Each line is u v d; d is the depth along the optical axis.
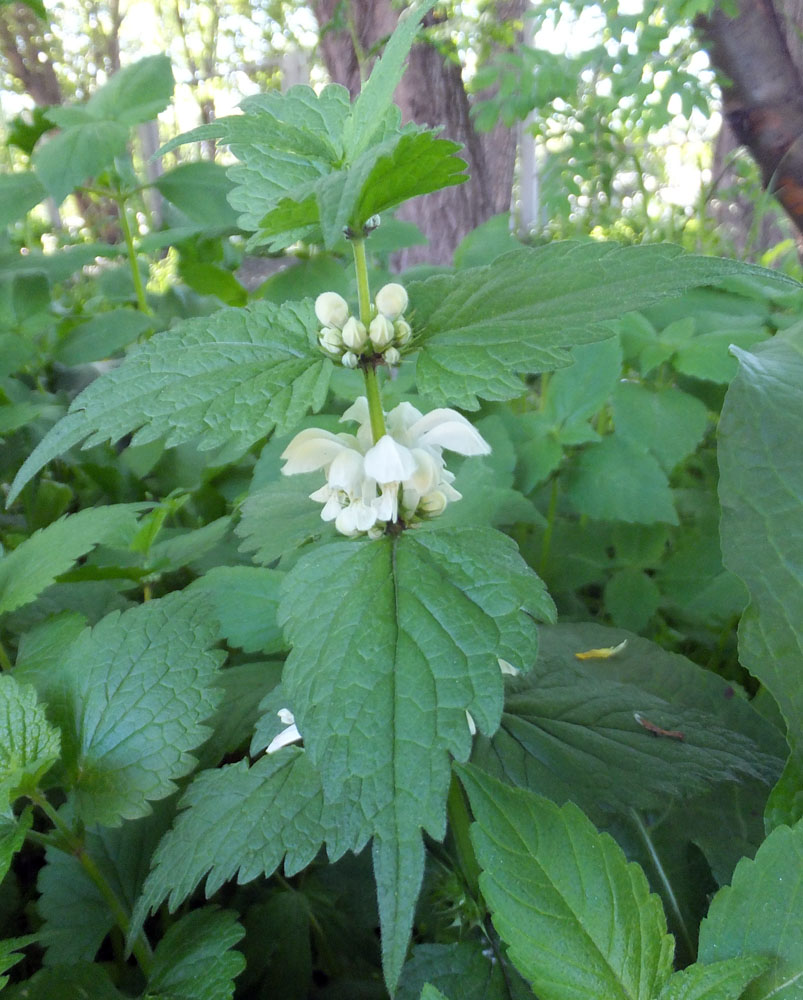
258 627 0.24
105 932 0.21
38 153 0.42
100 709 0.19
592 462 0.32
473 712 0.12
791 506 0.16
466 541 0.14
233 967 0.17
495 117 0.50
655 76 0.42
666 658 0.24
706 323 0.36
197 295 0.54
